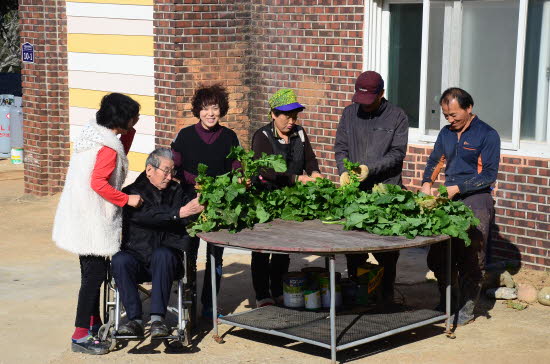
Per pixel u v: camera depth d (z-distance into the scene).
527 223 8.14
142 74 11.06
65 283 8.00
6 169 15.40
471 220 6.01
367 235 5.79
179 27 10.32
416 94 9.15
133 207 6.00
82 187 5.84
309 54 9.85
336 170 9.75
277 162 6.09
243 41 10.62
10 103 16.67
